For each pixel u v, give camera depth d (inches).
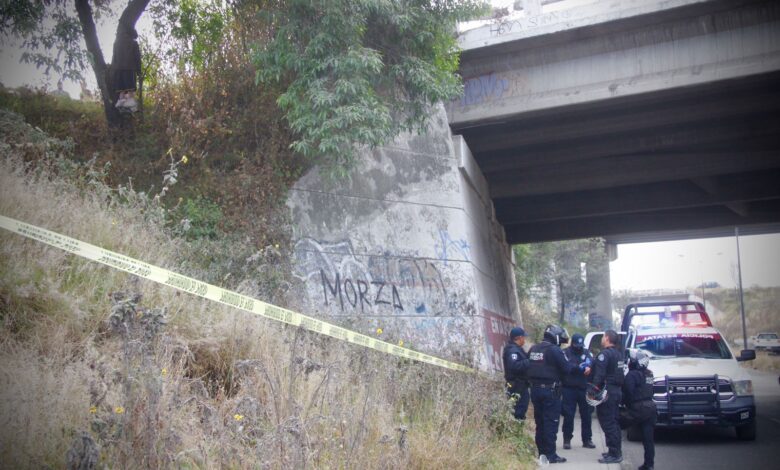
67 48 454.9
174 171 405.1
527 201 1011.9
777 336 2332.7
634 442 493.0
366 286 530.3
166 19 560.4
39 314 249.0
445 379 341.7
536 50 673.6
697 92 646.5
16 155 351.3
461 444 296.5
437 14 532.4
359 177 567.8
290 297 421.7
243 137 534.9
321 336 323.0
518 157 837.2
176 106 536.4
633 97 650.8
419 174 616.7
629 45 645.3
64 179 362.0
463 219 632.4
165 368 224.8
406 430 248.8
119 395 204.8
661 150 832.3
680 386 471.2
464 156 673.6
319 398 260.2
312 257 506.0
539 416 398.6
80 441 160.2
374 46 522.0
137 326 203.3
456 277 598.2
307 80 475.8
